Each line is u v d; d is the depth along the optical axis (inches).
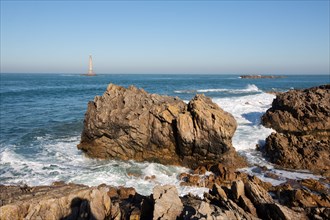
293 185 655.8
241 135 999.0
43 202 388.8
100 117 806.5
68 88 3157.0
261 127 1095.0
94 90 2888.8
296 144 832.9
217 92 2605.8
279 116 1074.7
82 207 403.9
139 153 818.8
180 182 669.3
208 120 744.3
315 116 1011.9
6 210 362.0
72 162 791.7
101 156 826.8
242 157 823.7
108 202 433.4
